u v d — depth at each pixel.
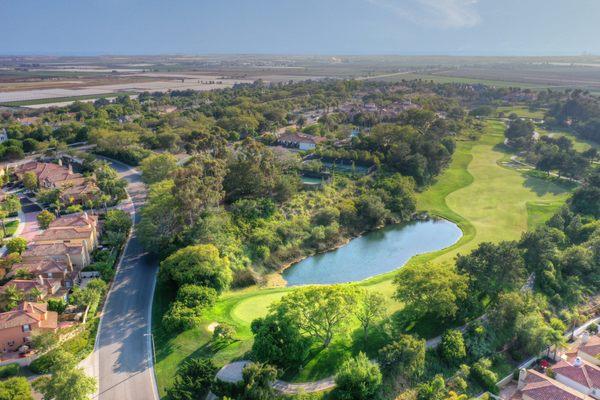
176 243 115.38
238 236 123.88
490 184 184.12
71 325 85.62
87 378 67.62
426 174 185.25
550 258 111.06
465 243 133.75
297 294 79.75
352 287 83.94
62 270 99.94
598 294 108.31
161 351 80.44
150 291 100.25
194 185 123.50
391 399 72.12
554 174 194.62
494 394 76.88
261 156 166.12
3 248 115.38
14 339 79.56
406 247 136.50
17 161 195.88
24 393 65.44
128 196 156.75
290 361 75.06
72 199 145.75
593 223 130.38
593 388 74.12
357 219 148.00
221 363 76.00
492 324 88.62
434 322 89.94
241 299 101.25
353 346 81.38
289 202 150.25
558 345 84.69
